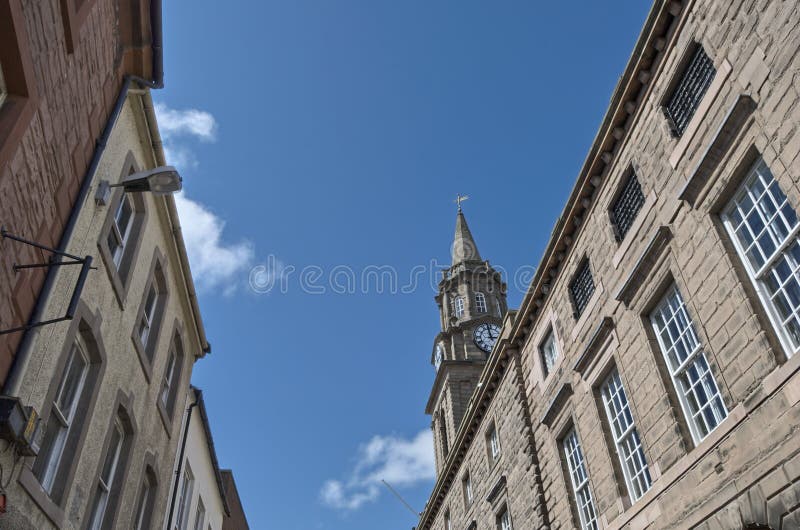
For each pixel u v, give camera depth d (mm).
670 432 11375
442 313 52844
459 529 26672
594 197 15445
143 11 10953
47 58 7723
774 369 9078
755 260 9961
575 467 15875
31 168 7535
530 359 19500
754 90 9875
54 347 8859
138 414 12922
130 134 12328
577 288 16625
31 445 7754
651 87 13102
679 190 11734
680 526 10688
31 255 7828
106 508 11484
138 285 12875
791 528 8422
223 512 24797
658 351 12273
